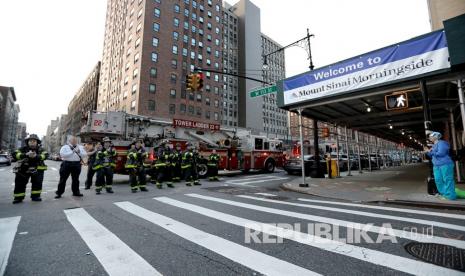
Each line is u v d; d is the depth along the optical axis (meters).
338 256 3.08
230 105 61.94
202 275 2.62
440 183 6.77
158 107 40.31
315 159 14.40
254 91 12.77
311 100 10.11
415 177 13.59
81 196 7.90
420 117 14.60
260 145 18.17
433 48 7.12
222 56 58.25
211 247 3.43
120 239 3.78
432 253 3.13
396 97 8.21
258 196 8.03
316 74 9.96
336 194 8.34
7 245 3.52
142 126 13.11
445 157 6.66
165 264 2.90
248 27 66.50
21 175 6.80
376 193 8.24
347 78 8.99
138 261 2.98
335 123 15.80
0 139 81.50
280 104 11.26
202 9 50.34
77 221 4.82
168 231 4.17
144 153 9.30
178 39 44.88
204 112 48.00
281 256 3.10
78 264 2.92
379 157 28.16
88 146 10.19
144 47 39.56
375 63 8.30
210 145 15.41
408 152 45.91
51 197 7.67
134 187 8.88
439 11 13.19
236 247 3.42
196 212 5.61
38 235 3.97
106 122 12.11
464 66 6.58
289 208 6.07
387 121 15.84
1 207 6.14
